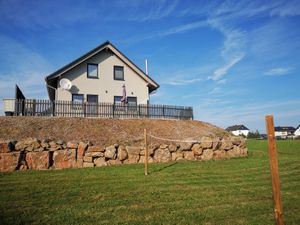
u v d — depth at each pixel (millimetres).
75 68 25594
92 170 11477
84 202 7117
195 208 6777
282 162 14820
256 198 7703
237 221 5969
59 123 16656
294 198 7852
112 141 15273
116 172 11086
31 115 19047
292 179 10461
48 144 12109
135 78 28078
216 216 6242
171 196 7762
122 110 22906
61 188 8422
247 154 17844
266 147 28625
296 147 26672
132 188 8586
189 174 10984
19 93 21719
